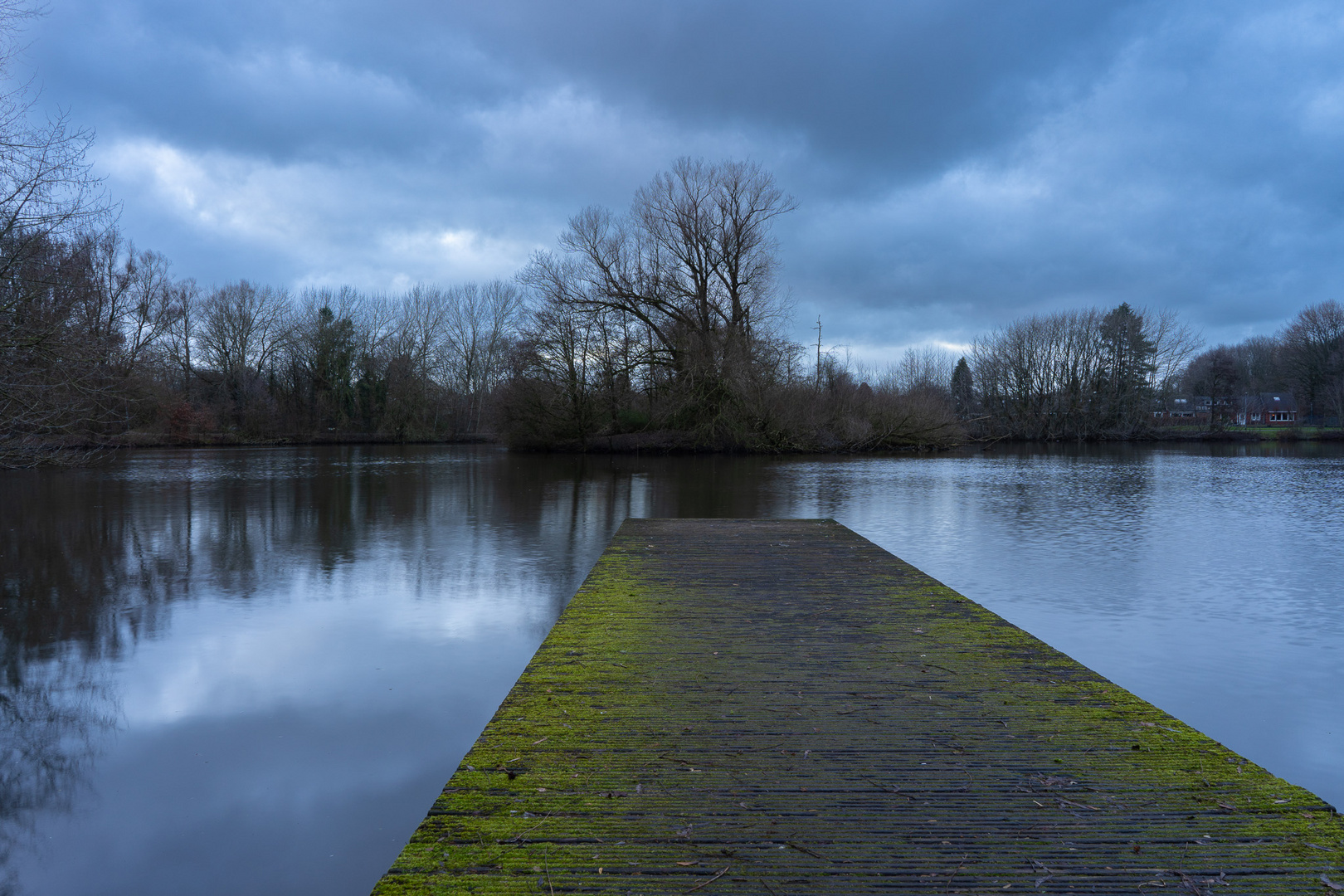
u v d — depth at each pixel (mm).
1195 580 10914
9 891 4125
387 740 5883
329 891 4109
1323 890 2764
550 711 4480
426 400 56719
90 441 31297
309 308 58594
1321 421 65312
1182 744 3992
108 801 5012
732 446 39938
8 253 12844
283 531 15164
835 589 7750
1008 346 62875
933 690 4809
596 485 24594
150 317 43469
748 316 38062
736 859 2988
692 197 37406
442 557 12562
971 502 19984
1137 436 59750
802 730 4199
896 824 3232
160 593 10180
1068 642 8102
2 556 12703
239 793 5109
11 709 6461
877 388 47062
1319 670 7266
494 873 2900
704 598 7355
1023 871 2895
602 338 38625
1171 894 2748
